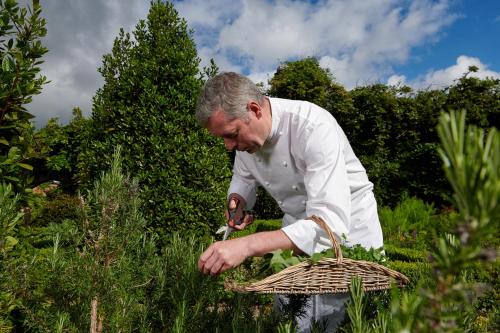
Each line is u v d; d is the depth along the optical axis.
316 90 11.59
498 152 0.22
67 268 1.50
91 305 1.54
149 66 4.61
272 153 1.88
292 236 1.41
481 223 0.22
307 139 1.70
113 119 4.56
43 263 1.65
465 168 0.22
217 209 4.62
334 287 1.12
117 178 1.56
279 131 1.80
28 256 1.89
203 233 4.51
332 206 1.54
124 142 4.45
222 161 4.76
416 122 10.34
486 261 0.23
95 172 4.47
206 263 1.32
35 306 1.62
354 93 10.96
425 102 10.50
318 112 1.77
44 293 1.68
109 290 1.50
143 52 4.70
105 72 4.73
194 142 4.58
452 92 10.36
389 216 7.59
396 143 10.55
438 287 0.25
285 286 1.09
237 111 1.64
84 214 1.54
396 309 0.28
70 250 1.57
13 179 1.96
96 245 1.52
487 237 0.23
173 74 4.61
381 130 10.36
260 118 1.73
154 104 4.52
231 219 2.30
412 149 10.35
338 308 1.80
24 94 1.93
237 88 1.65
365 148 10.74
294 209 2.08
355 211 1.93
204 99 1.65
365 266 1.12
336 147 1.67
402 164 10.25
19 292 1.65
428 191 9.81
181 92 4.64
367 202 1.97
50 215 9.01
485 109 10.11
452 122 0.23
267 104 1.82
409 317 0.27
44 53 2.02
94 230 1.55
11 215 1.67
